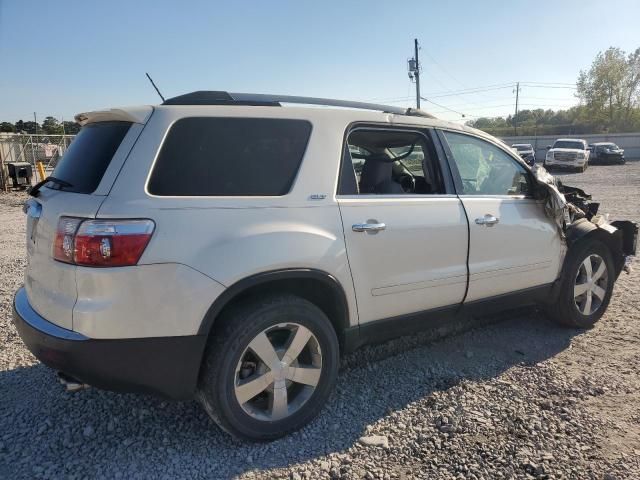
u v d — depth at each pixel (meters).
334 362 3.21
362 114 3.47
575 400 3.45
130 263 2.55
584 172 29.58
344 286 3.18
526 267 4.22
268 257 2.83
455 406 3.39
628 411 3.32
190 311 2.67
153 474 2.75
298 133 3.17
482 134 4.22
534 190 4.42
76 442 3.03
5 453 2.91
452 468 2.79
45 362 2.70
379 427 3.18
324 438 3.07
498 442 3.00
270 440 3.03
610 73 61.84
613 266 4.96
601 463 2.81
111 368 2.61
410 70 40.84
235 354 2.82
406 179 3.99
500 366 4.00
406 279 3.48
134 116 2.80
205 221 2.74
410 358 4.16
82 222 2.59
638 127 62.12
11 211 14.08
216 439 3.05
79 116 3.21
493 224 3.94
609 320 4.99
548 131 64.69
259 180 2.97
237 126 3.00
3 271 6.80
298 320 3.00
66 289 2.64
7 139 22.98
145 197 2.65
